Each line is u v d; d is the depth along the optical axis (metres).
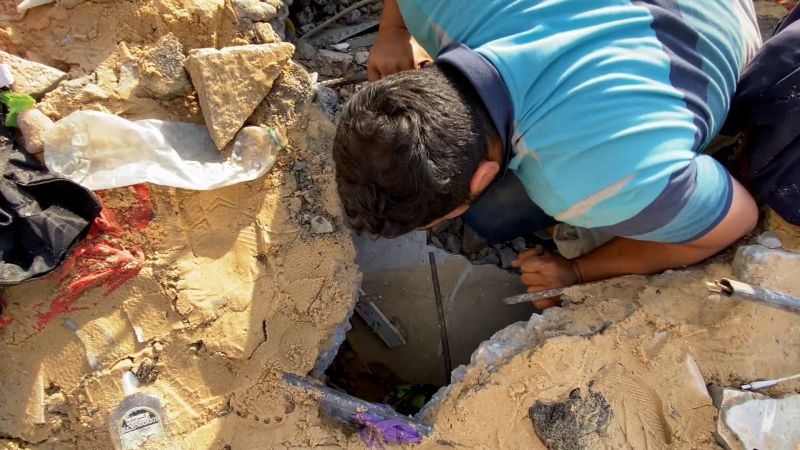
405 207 1.05
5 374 1.47
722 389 1.47
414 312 1.95
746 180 1.50
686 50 1.19
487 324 1.93
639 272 1.54
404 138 0.97
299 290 1.57
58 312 1.48
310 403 1.54
